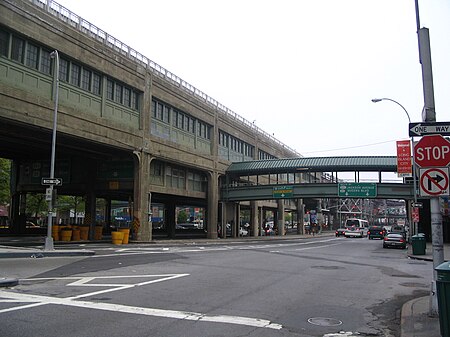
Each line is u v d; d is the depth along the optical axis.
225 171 50.41
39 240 32.50
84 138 29.09
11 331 7.05
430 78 9.41
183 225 88.94
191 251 26.22
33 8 25.47
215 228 47.78
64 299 9.84
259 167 48.47
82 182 37.97
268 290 11.99
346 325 8.28
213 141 47.88
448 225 49.00
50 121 26.31
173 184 41.88
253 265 18.73
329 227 118.81
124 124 33.19
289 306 9.88
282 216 67.75
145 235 35.19
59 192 45.19
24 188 40.47
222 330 7.46
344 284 13.76
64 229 33.88
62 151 34.56
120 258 20.03
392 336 7.60
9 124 25.28
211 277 14.33
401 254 29.56
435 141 8.65
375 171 46.50
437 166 8.59
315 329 7.88
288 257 23.88
